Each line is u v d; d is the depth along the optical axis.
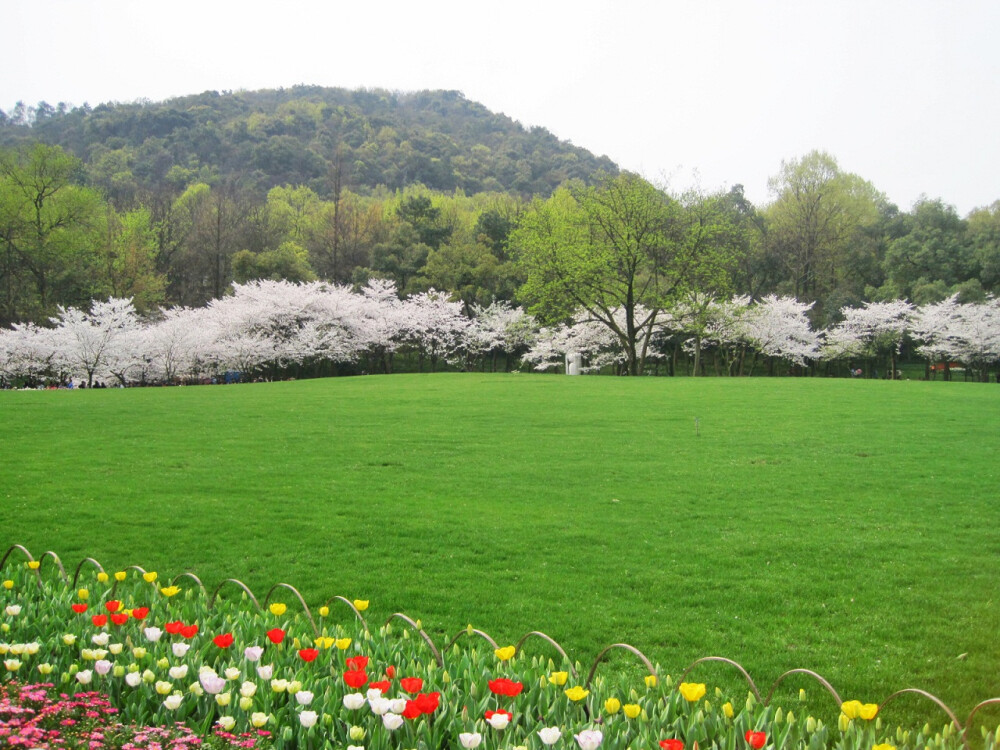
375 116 167.62
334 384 36.41
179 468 15.86
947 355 56.16
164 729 4.48
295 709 4.66
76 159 59.22
